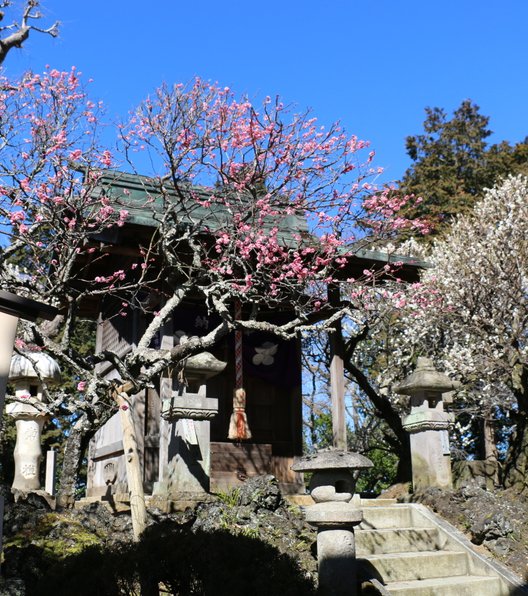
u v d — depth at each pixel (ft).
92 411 26.50
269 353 37.60
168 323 33.50
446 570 24.40
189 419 26.35
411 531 25.99
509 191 59.67
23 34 27.94
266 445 35.78
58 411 26.89
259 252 32.32
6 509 21.58
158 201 34.91
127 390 25.66
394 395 56.39
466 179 90.94
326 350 58.59
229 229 31.63
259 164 32.30
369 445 66.44
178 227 30.63
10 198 29.86
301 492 35.99
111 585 15.21
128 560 15.40
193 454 26.14
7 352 14.64
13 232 31.17
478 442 62.64
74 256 28.50
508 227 52.60
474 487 28.19
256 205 31.35
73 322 28.04
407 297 44.19
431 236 77.30
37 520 21.54
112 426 36.86
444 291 52.11
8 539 20.36
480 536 25.80
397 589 21.66
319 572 20.01
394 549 25.27
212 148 32.50
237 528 22.81
